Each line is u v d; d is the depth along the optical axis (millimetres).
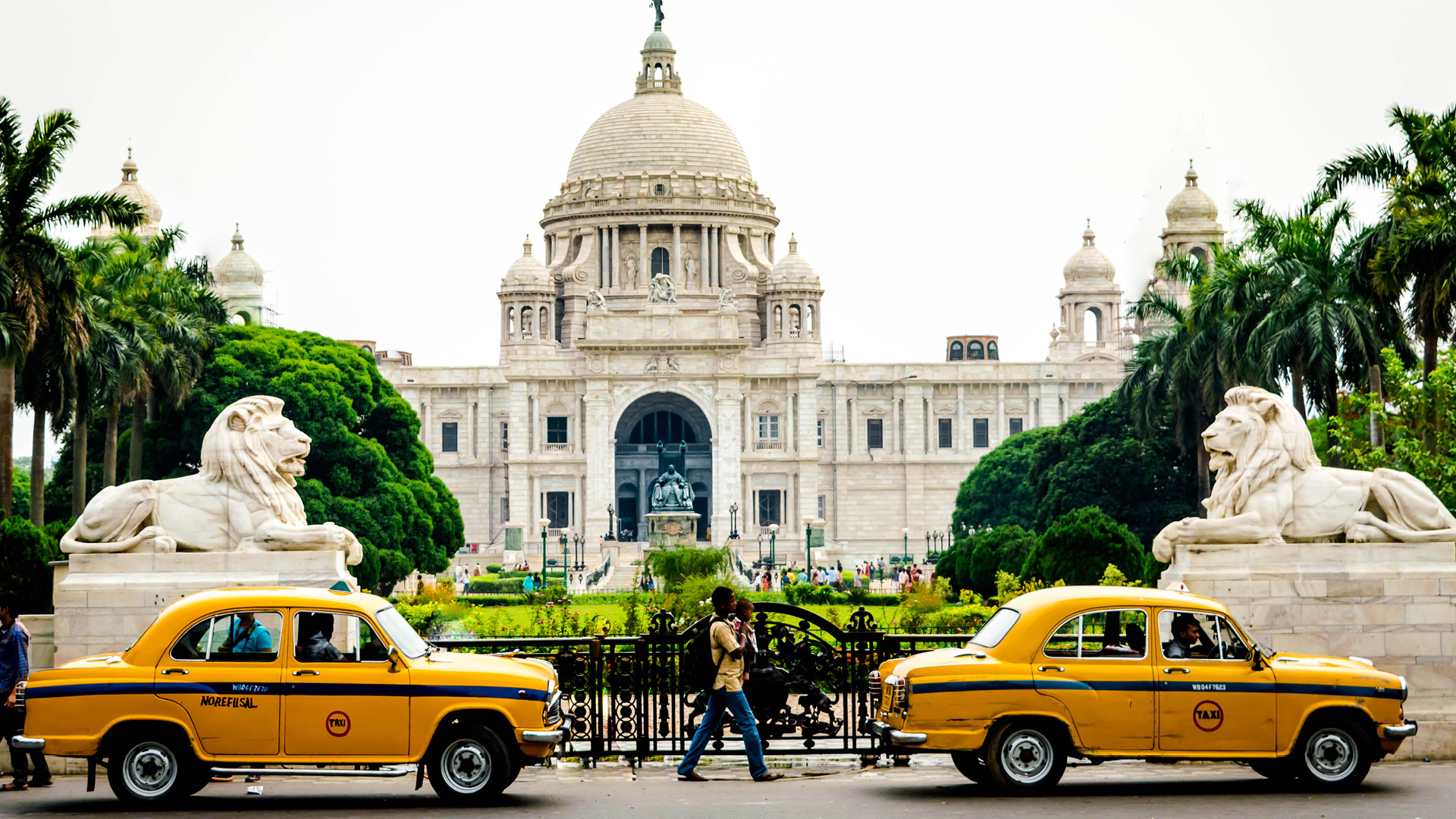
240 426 33719
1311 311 66562
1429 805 25172
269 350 98938
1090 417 113250
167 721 25016
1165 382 96000
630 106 194250
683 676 31281
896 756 30016
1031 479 121125
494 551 158250
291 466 33969
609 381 154875
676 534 127188
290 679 25141
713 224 187375
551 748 25516
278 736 25062
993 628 27312
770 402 158625
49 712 25016
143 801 25234
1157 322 155250
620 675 31234
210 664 25203
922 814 24266
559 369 158125
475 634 56844
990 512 147250
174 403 88375
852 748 30641
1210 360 82438
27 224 58312
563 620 58281
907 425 168625
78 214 59156
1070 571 59531
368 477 97312
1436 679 33156
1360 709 26625
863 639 31359
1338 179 59531
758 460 157000
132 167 142125
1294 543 34125
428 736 25141
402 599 74188
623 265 188375
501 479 167875
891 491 168750
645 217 186375
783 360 158125
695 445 165750
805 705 30984
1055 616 26438
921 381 169000
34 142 57031
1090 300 185500
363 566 76438
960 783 27766
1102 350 183375
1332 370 66875
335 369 100750
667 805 25219
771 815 24219
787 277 182875
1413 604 33219
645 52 198875
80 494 71688
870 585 114562
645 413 167750
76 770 30297
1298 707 26406
